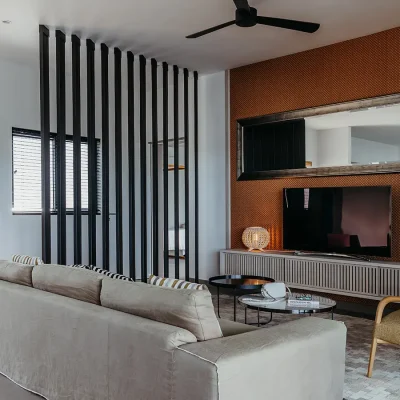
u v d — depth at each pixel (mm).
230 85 6059
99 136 6664
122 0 3984
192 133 6469
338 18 4371
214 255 6227
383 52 4707
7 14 4277
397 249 4613
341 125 5016
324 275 4820
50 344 2518
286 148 5480
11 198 5633
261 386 1807
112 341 2104
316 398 2055
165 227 5836
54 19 4402
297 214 5301
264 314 4770
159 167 7059
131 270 5387
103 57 5062
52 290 2715
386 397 2670
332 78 5102
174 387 1804
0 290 2959
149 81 6426
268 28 4605
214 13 4273
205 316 1946
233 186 6035
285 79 5512
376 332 2961
